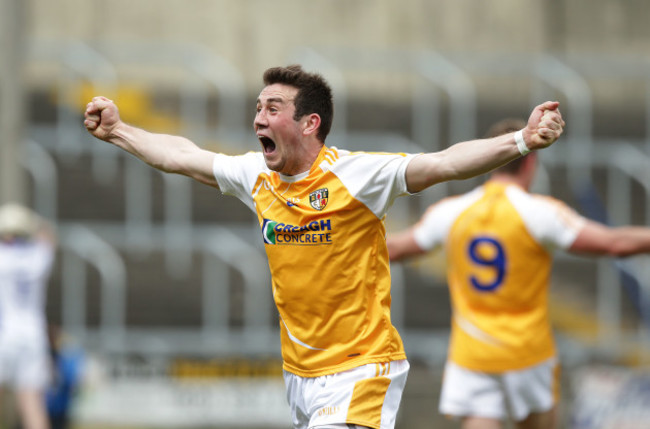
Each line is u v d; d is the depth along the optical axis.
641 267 42.06
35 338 31.72
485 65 48.62
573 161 44.72
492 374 22.03
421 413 36.12
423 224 22.92
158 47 50.34
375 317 14.77
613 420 35.66
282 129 14.36
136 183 42.97
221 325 39.62
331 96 14.75
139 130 15.80
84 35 57.25
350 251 14.45
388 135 49.66
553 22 62.28
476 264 22.08
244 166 15.17
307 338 14.95
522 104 57.66
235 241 40.72
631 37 63.03
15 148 37.22
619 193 46.31
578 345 38.94
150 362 35.38
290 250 14.68
